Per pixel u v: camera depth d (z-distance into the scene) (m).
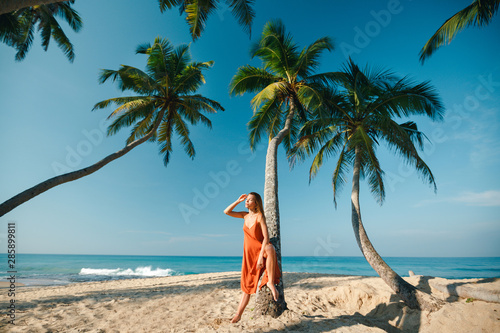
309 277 11.21
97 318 5.39
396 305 6.03
